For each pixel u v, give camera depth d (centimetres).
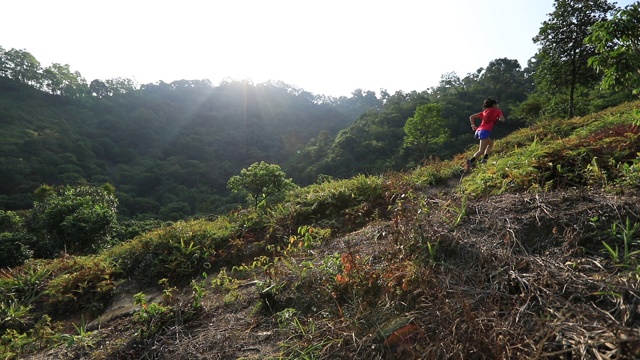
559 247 280
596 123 816
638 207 288
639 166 363
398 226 379
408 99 9731
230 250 592
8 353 409
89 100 11194
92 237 1343
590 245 271
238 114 12512
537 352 184
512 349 198
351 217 607
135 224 2869
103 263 622
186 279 554
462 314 233
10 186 5756
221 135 10656
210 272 559
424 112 3425
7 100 9262
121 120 10800
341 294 314
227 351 300
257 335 314
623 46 484
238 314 361
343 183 793
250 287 427
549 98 2727
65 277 580
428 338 229
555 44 1912
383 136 6319
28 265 703
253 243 604
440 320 231
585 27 1811
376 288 300
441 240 319
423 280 275
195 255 576
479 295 251
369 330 258
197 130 11025
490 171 523
